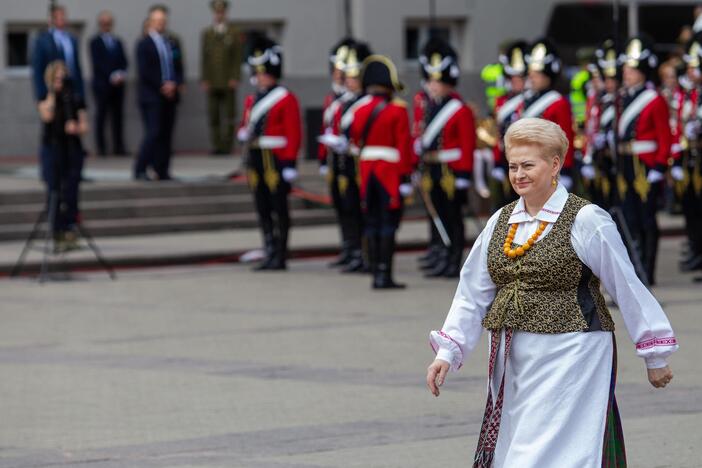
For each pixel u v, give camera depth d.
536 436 11.56
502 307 11.85
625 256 11.75
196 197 41.50
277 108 32.81
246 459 16.05
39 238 38.12
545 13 56.38
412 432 17.22
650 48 29.42
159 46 42.94
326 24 54.19
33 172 43.75
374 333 24.30
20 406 19.17
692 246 31.72
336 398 19.23
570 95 37.66
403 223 42.62
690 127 30.97
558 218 11.83
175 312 27.16
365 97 32.03
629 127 29.16
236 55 50.47
